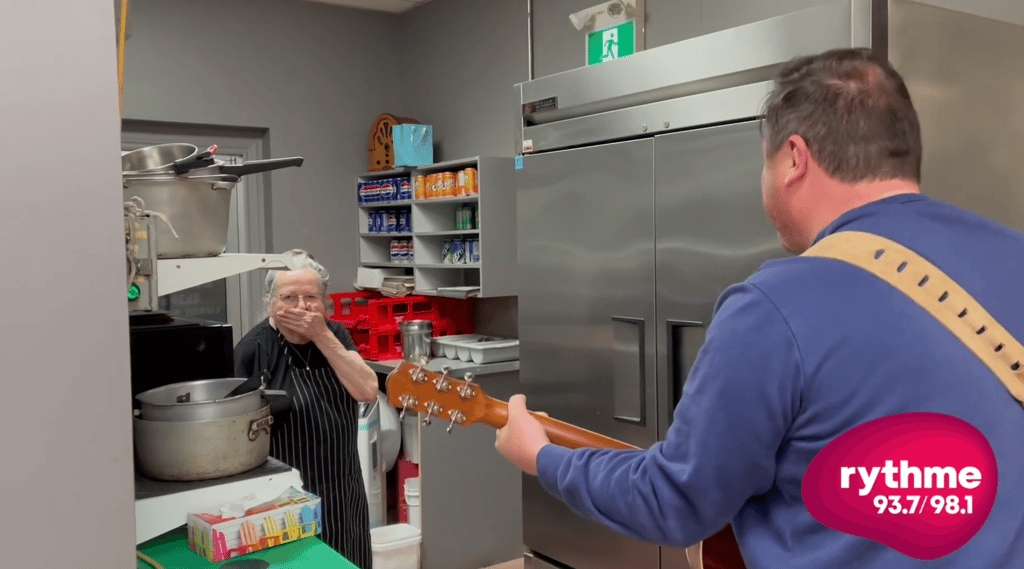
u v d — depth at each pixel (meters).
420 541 3.39
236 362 2.22
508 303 4.18
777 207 0.99
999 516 0.81
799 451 0.86
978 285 0.85
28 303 0.93
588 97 2.65
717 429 0.86
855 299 0.84
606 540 2.67
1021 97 2.36
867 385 0.82
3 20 0.91
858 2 1.93
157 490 1.45
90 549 0.98
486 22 4.20
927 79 2.05
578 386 2.74
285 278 2.17
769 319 0.86
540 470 1.11
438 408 1.44
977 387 0.81
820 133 0.91
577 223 2.71
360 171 4.73
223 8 4.23
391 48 4.83
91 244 0.97
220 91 4.24
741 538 0.95
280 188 4.44
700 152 2.28
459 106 4.43
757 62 2.14
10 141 0.91
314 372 2.24
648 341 2.48
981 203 2.24
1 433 0.92
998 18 2.42
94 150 0.97
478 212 3.79
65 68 0.94
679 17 2.98
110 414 0.99
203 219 1.43
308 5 4.50
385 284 4.39
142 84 4.02
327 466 2.20
